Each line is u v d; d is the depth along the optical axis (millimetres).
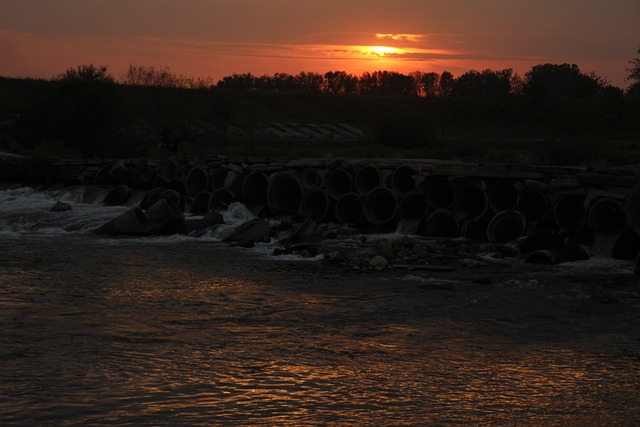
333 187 28000
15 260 19422
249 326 12422
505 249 20141
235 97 108562
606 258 19516
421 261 18969
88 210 30625
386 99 120438
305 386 9156
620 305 14031
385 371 9812
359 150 60875
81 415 8133
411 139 74750
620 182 19375
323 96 117438
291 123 102000
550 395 8867
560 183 20594
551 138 102812
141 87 65250
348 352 10758
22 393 8844
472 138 95250
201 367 9938
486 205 22828
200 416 8117
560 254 18969
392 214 26000
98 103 53125
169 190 31953
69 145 52625
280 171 29219
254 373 9688
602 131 108062
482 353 10734
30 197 35844
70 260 19578
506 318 13023
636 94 75500
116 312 13438
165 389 9016
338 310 13711
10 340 11273
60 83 53344
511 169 24953
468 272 17656
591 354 10695
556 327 12359
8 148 51125
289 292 15422
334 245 21734
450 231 24344
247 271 18078
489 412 8289
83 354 10547
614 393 8953
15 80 89188
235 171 30594
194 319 12938
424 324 12586
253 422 7957
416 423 7957
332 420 8031
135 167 36719
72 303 14180
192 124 64000
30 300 14406
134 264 19062
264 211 29453
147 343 11227
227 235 24391
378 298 14781
